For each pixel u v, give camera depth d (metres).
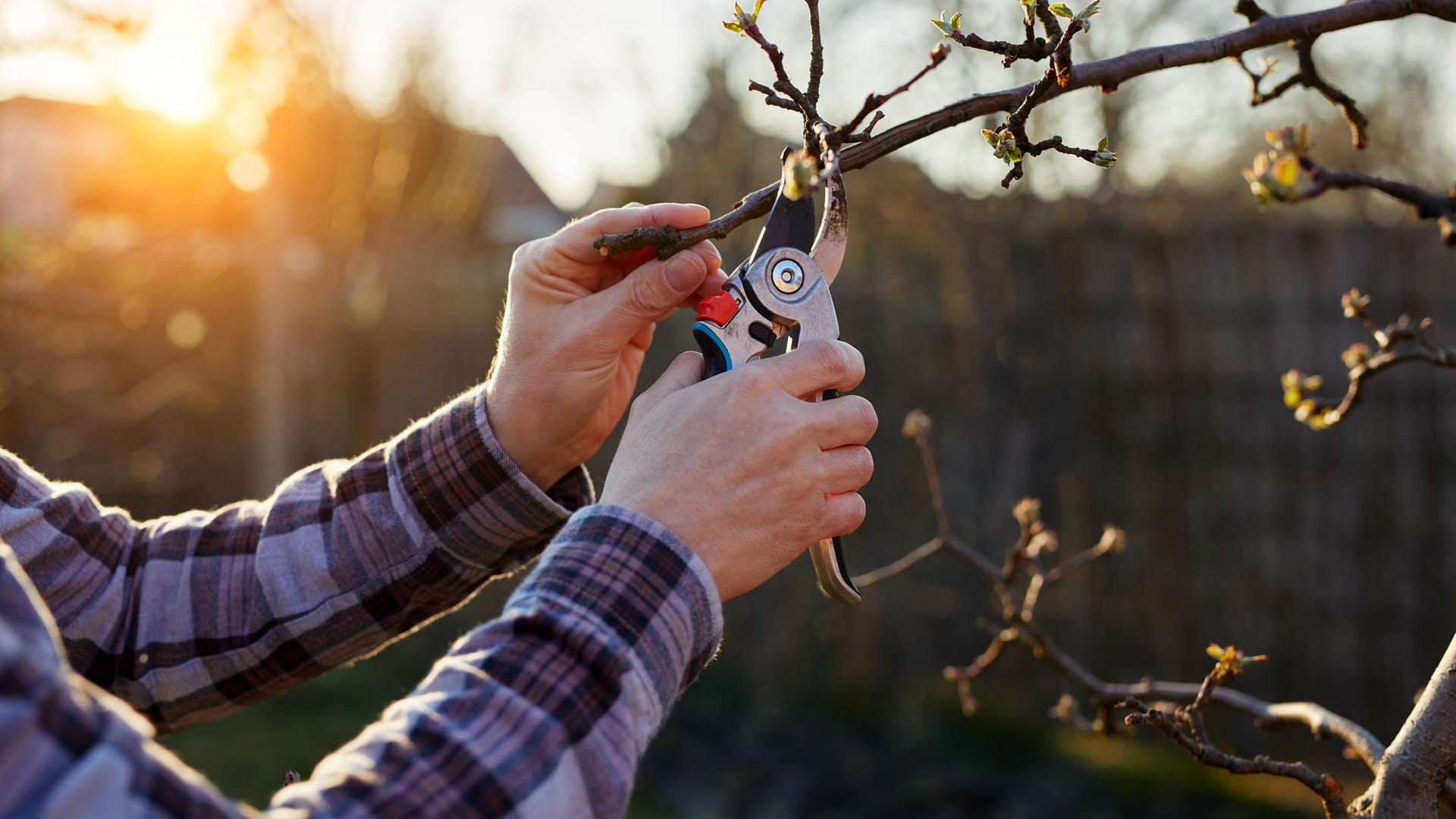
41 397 5.72
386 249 6.11
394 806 0.65
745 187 4.80
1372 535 4.08
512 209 16.83
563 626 0.73
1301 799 3.69
